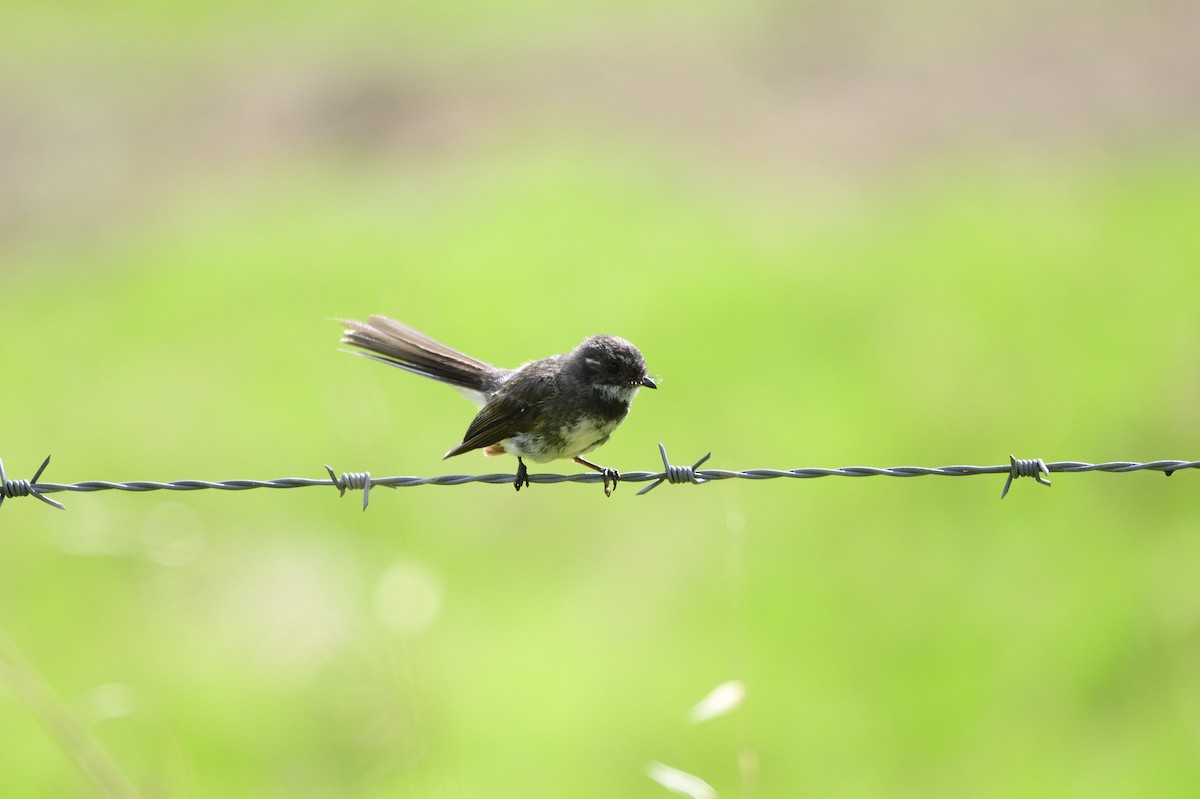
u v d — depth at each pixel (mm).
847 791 11617
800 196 25125
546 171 27000
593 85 33719
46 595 13688
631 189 25391
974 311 19109
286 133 31922
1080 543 14156
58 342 21141
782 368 17766
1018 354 17750
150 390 18516
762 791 11586
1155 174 24797
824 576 13836
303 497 14773
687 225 23297
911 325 18797
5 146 33031
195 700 12117
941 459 15625
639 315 19531
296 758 11312
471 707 12227
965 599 13492
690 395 17234
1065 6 37312
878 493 15055
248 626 8578
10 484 7648
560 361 9219
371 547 9477
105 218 27656
